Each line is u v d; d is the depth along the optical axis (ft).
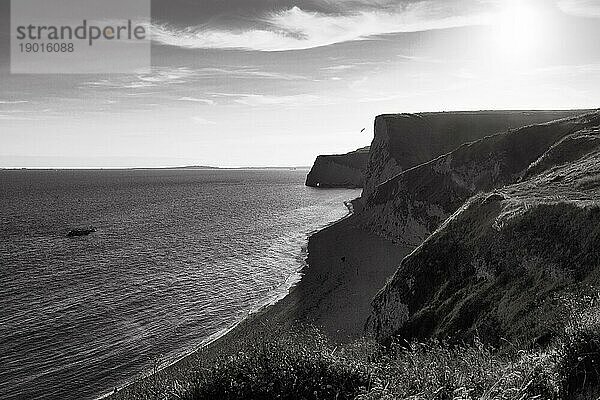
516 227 69.92
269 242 243.19
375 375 26.99
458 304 68.74
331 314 121.19
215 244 239.71
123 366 98.22
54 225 313.12
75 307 135.95
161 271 180.14
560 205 67.15
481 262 72.38
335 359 28.12
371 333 89.81
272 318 122.62
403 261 92.53
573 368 22.53
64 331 117.39
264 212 383.24
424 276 83.82
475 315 63.05
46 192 627.46
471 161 201.67
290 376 26.30
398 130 333.01
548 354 25.93
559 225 64.18
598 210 60.90
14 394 87.51
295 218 341.41
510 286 62.95
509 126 336.70
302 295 142.82
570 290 52.08
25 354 104.06
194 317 128.06
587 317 25.43
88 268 185.16
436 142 330.75
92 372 95.81
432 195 212.43
